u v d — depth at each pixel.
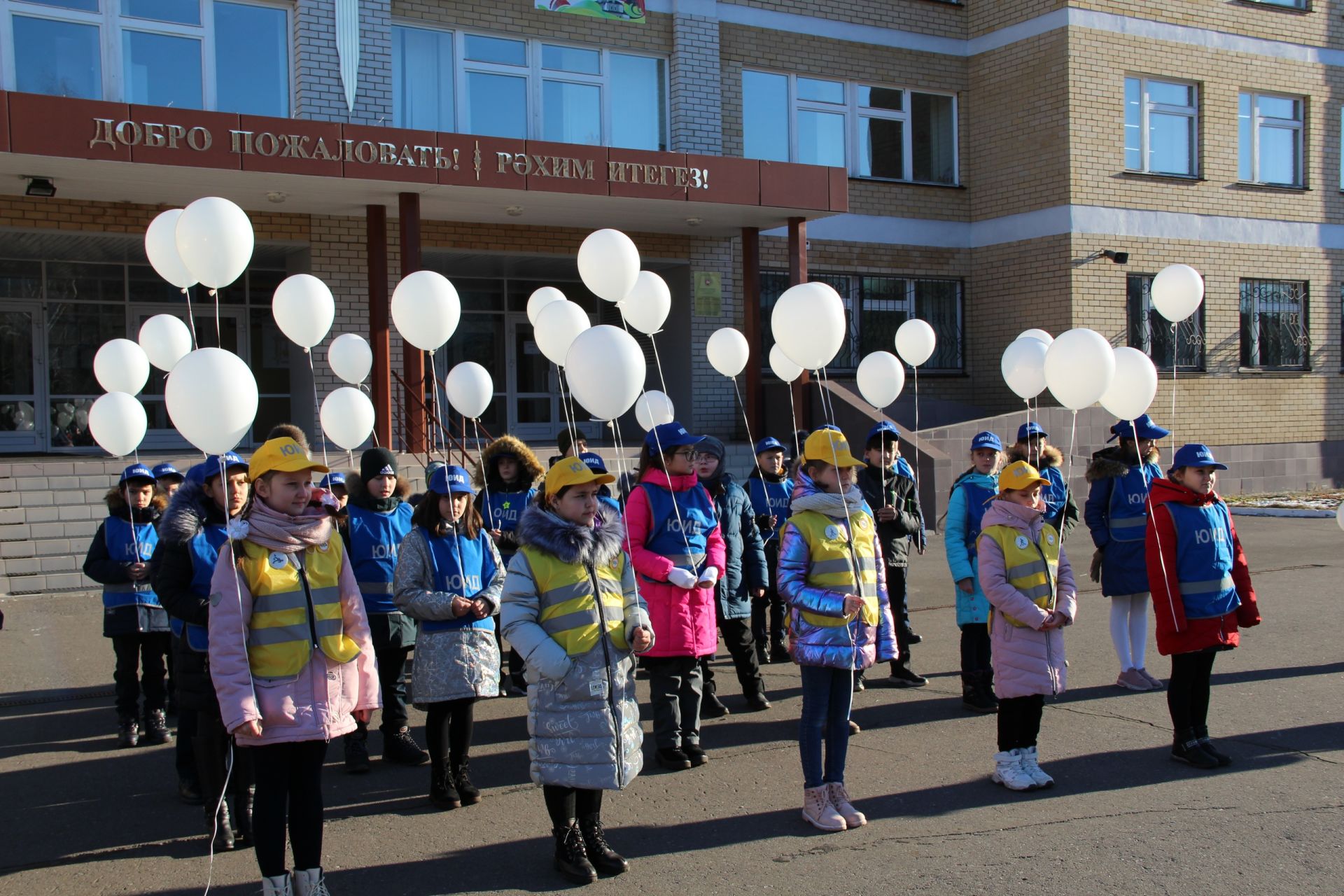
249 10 13.77
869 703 6.86
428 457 12.75
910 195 18.64
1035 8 17.83
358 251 14.38
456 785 5.21
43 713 6.93
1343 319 20.00
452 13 15.03
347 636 4.14
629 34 16.27
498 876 4.36
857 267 18.17
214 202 5.43
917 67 18.67
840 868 4.33
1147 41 17.95
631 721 4.29
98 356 8.45
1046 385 6.28
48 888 4.33
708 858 4.48
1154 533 5.47
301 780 4.03
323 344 14.20
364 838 4.80
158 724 6.30
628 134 16.42
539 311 7.44
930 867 4.30
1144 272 17.97
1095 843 4.48
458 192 12.96
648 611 5.68
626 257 6.50
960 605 6.67
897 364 9.66
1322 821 4.65
